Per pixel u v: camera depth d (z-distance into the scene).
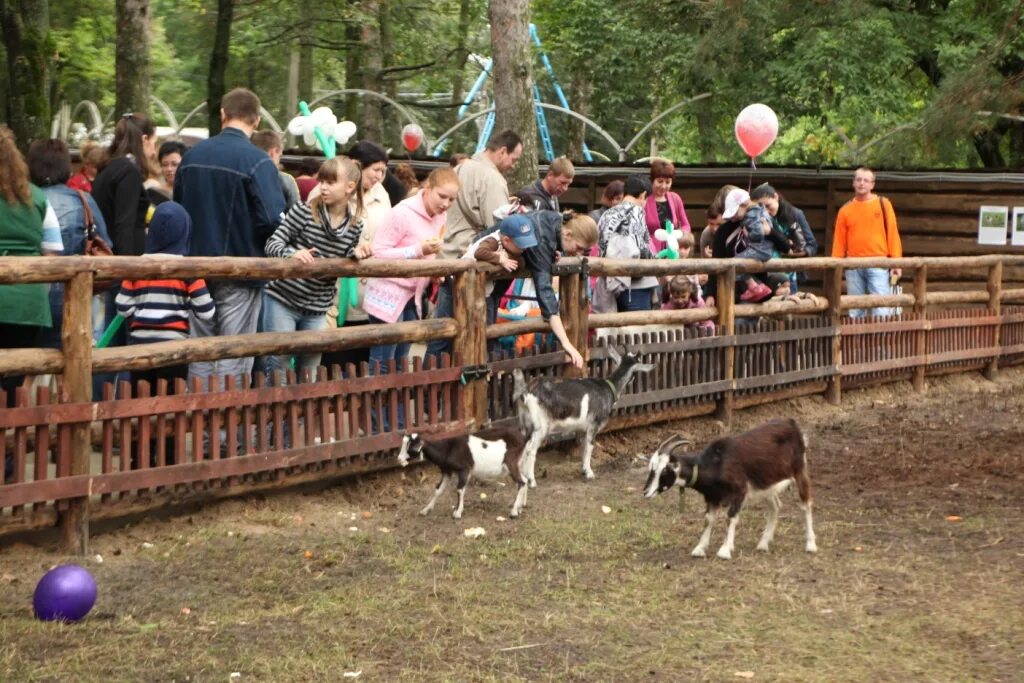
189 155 8.21
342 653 5.55
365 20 25.48
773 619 6.11
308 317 8.59
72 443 6.84
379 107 26.45
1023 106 18.88
